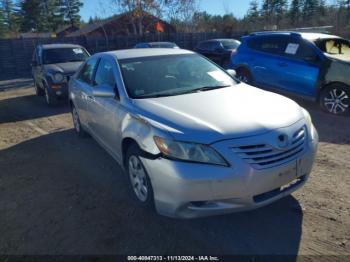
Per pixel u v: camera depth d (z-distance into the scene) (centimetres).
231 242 290
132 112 342
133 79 395
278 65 759
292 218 319
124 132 347
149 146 300
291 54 738
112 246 296
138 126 323
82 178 437
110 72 430
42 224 337
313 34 753
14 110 928
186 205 281
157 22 2942
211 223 318
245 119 295
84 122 548
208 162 270
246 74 849
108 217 340
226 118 297
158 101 351
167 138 284
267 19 5581
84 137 607
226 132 277
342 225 304
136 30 3122
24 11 6319
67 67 895
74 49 1018
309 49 704
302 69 709
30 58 2066
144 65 422
